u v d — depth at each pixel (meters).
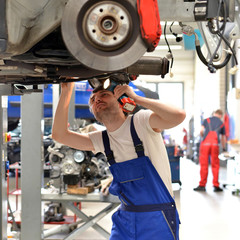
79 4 1.66
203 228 6.07
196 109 18.05
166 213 2.53
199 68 18.92
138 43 1.70
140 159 2.54
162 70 2.19
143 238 2.51
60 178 4.13
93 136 2.78
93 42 1.69
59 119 2.74
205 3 1.86
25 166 4.12
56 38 1.94
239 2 2.07
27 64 2.07
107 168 4.88
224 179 11.25
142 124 2.55
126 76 2.49
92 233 5.67
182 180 11.07
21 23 1.71
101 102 2.57
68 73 2.15
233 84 13.95
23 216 4.12
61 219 5.66
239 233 5.81
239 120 13.52
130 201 2.55
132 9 1.68
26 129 4.11
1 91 3.00
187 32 2.24
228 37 2.21
